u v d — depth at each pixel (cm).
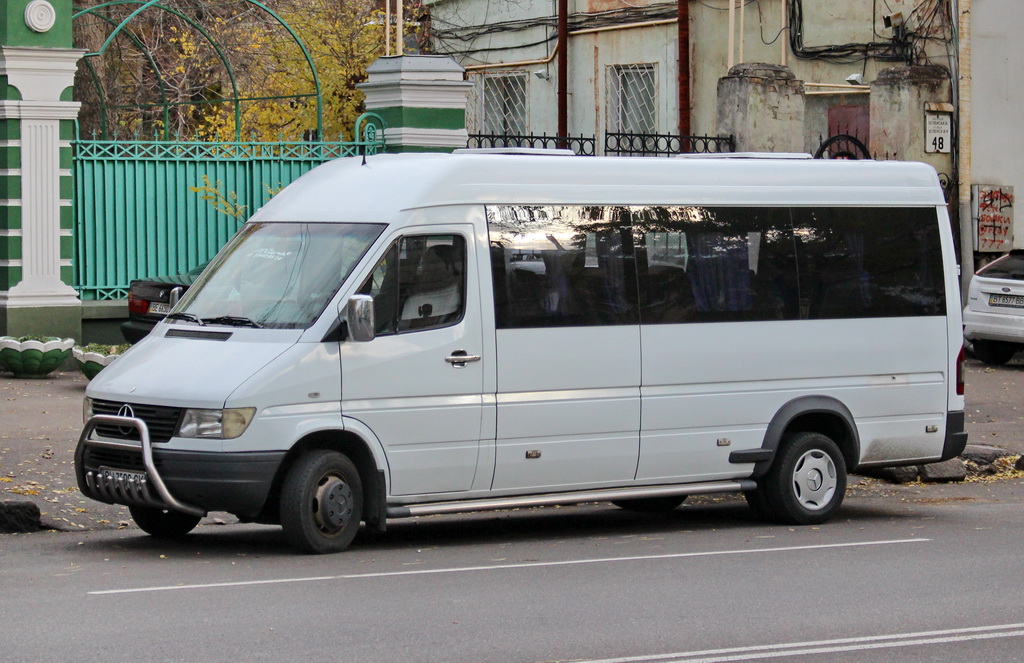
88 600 914
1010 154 2753
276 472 1055
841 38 2698
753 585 991
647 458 1219
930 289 1361
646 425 1216
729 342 1255
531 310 1170
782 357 1279
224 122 3250
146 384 1085
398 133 2245
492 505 1150
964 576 1030
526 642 816
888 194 1349
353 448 1112
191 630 830
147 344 1151
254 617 867
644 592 962
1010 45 2738
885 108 2583
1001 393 2170
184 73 3253
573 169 1210
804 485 1298
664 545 1177
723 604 924
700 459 1244
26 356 2002
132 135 3306
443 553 1126
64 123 2092
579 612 896
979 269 2617
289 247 1162
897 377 1338
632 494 1213
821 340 1298
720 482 1269
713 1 2783
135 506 1130
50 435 1594
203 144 2211
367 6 3419
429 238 1136
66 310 2094
